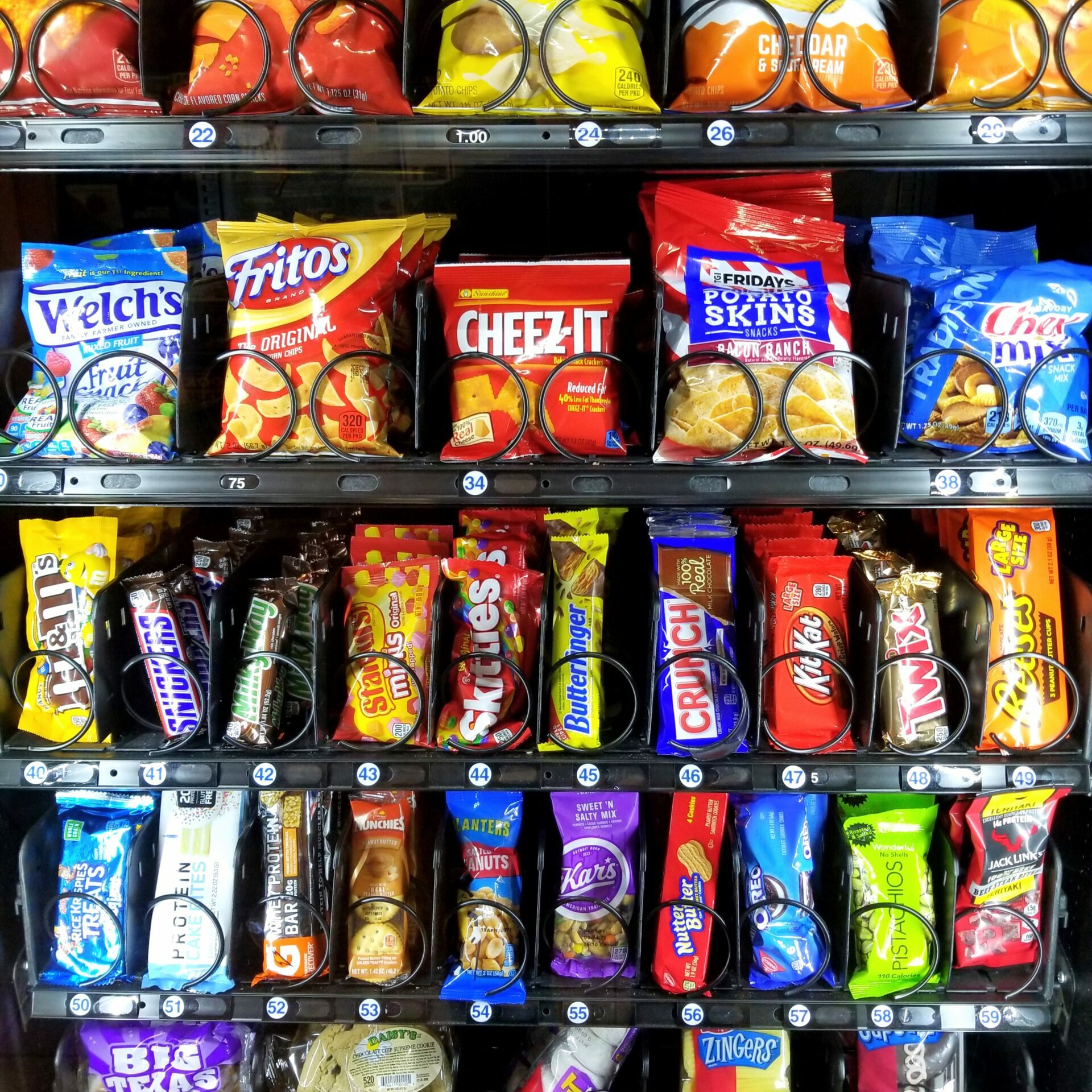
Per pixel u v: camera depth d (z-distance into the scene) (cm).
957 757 103
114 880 113
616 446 103
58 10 93
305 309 102
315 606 101
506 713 107
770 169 102
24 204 115
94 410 103
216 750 105
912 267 108
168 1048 116
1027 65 94
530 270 103
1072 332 101
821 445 99
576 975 112
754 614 103
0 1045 109
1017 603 107
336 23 92
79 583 110
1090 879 107
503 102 91
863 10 95
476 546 110
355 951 111
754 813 113
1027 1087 115
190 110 95
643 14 100
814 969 111
